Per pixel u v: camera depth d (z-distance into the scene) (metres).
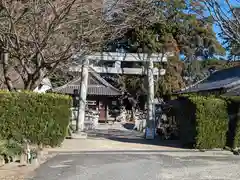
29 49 11.81
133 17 12.22
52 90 26.78
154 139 17.14
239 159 10.91
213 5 13.70
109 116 38.00
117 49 28.70
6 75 12.88
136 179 7.53
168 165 9.48
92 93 35.56
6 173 7.85
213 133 13.23
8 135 11.23
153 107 18.62
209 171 8.66
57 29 10.51
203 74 38.03
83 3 10.22
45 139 12.02
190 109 13.75
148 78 19.14
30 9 10.34
